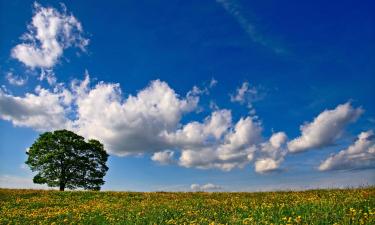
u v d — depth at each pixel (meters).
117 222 17.17
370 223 11.10
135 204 24.78
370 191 20.33
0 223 18.86
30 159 57.41
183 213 17.52
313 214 13.20
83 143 59.03
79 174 58.88
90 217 18.95
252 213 15.47
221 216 15.99
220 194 29.72
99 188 60.09
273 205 17.25
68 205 26.81
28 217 20.72
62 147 57.00
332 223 11.88
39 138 58.69
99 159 61.34
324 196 19.98
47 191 36.41
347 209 13.88
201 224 14.44
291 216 14.00
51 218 19.98
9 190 37.16
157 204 23.02
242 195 27.33
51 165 56.22
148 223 16.12
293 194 24.00
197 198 27.05
